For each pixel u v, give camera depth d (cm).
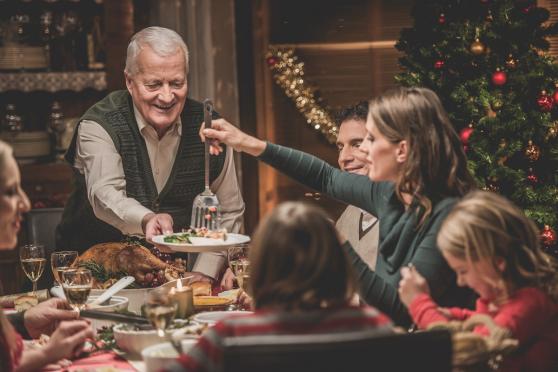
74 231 379
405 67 453
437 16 437
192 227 313
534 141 420
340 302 168
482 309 223
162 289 261
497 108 421
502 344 189
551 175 423
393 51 624
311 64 629
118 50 579
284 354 156
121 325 253
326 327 164
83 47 590
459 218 213
